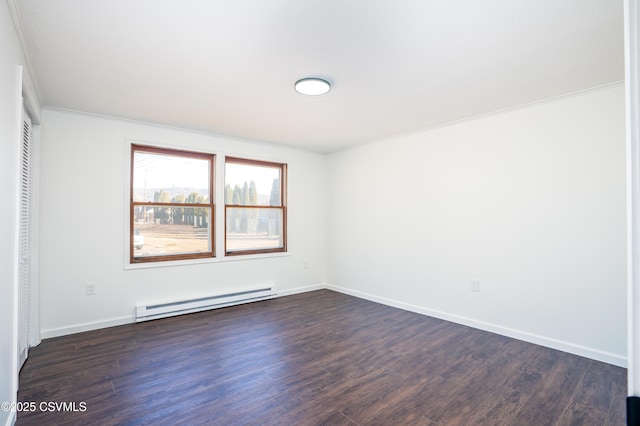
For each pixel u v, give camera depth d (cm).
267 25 177
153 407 195
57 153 311
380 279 436
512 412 193
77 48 201
